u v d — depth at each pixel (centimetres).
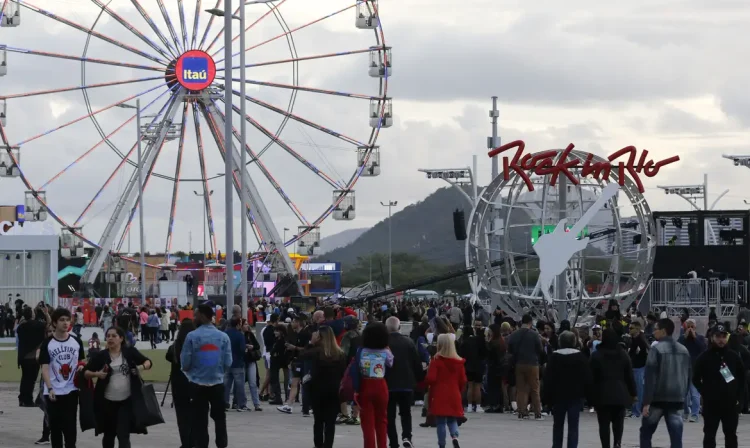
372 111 7588
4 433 2369
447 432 2580
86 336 6844
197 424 1905
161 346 6438
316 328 2823
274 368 3212
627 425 2866
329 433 2000
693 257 6419
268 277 9800
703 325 4038
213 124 7594
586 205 5222
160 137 7556
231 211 3875
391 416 2027
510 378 3078
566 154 4344
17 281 7819
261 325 4775
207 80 7438
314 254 7812
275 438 2352
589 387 2014
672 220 6606
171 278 10694
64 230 7588
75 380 1839
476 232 4581
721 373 1925
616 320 3309
